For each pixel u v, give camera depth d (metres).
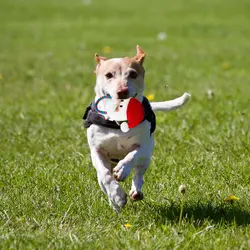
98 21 36.72
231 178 9.56
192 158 10.67
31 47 27.94
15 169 10.20
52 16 39.19
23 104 16.05
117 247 7.06
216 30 32.06
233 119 13.16
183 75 19.89
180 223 7.84
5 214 8.21
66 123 13.44
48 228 7.77
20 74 21.03
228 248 7.01
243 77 19.36
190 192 8.96
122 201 7.98
